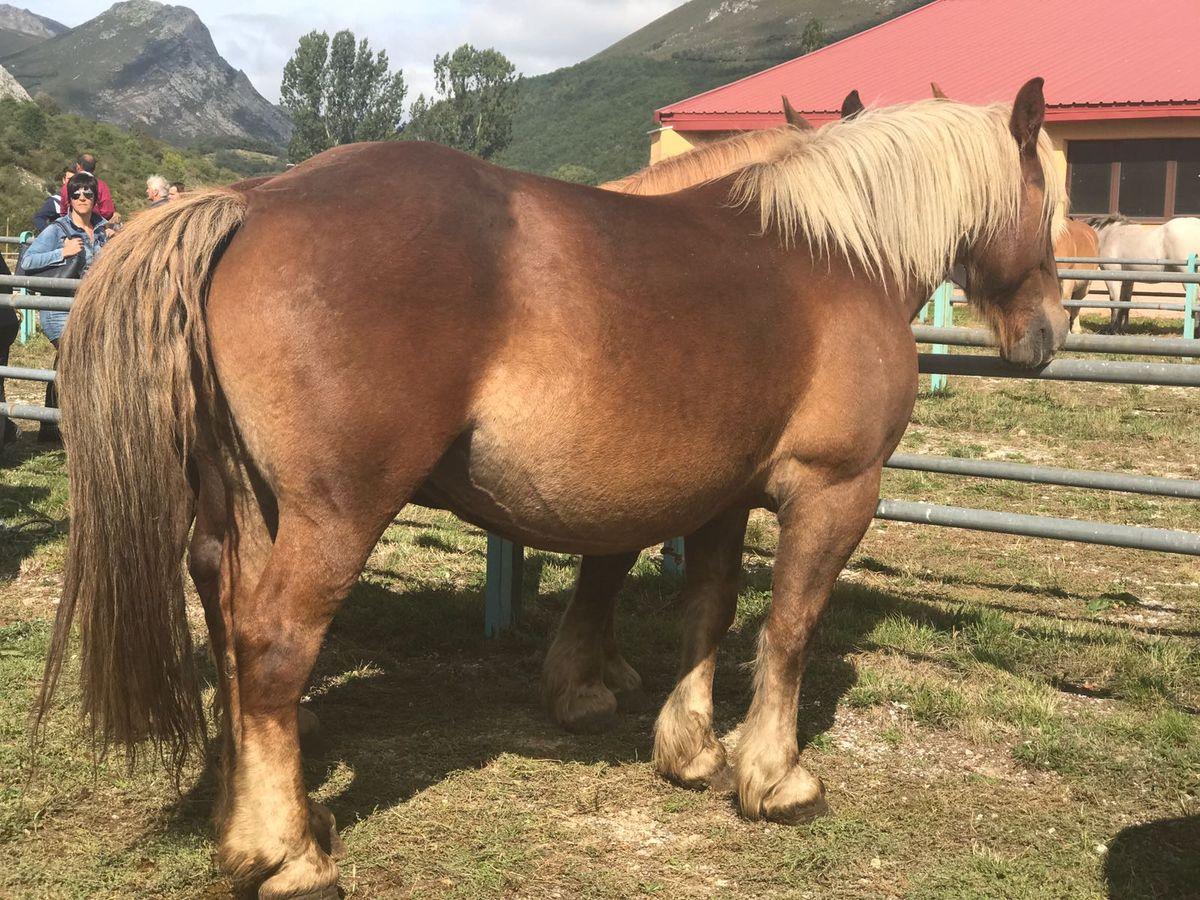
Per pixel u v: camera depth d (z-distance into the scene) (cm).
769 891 262
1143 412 983
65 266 715
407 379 227
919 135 315
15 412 559
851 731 357
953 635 445
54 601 446
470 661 411
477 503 255
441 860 267
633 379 247
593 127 10300
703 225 274
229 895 248
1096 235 1509
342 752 326
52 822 275
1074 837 289
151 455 221
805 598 294
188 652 235
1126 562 571
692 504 271
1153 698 384
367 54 7138
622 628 446
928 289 325
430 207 233
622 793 310
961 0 2502
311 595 230
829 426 282
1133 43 2048
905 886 265
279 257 225
